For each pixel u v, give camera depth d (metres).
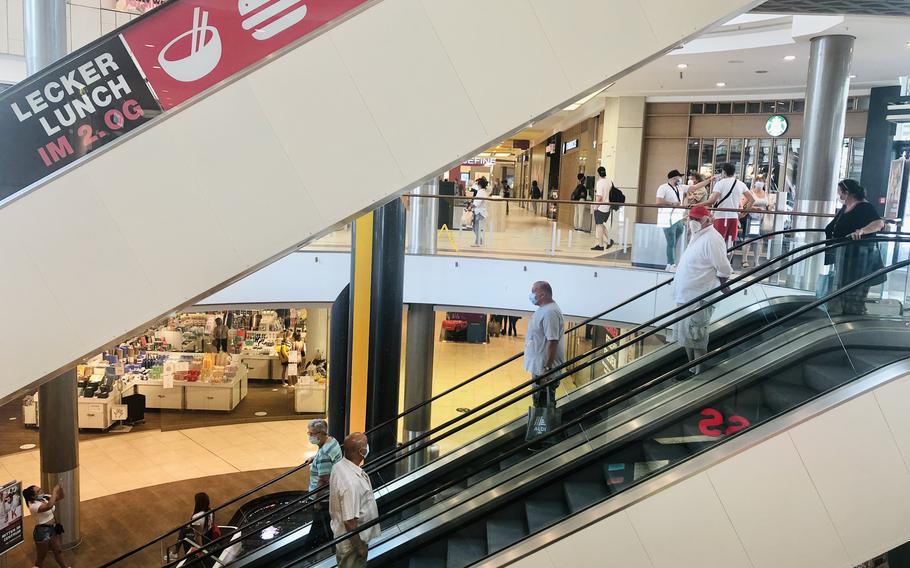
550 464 5.80
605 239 10.97
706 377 5.49
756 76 16.30
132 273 4.44
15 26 13.10
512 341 22.33
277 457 14.18
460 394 11.52
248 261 4.46
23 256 4.39
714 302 6.45
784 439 4.99
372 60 4.41
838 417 4.98
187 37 4.40
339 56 4.40
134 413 15.70
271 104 4.41
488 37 4.39
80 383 15.32
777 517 4.98
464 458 7.07
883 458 4.98
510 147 36.78
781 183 19.23
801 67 14.88
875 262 5.91
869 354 5.16
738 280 6.52
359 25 4.40
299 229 4.46
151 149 4.41
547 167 33.22
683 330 6.65
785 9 9.73
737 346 5.44
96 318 4.45
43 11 8.48
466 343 21.78
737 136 19.78
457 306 11.59
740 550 5.00
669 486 5.06
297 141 4.42
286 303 11.59
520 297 11.40
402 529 6.10
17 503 9.14
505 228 11.38
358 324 9.83
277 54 4.39
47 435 10.05
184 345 17.22
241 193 4.43
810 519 4.98
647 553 5.06
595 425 5.76
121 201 4.41
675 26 4.37
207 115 4.41
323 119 4.43
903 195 15.80
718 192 10.20
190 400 16.59
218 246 4.45
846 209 6.76
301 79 4.41
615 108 20.56
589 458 5.65
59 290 4.42
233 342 18.48
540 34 4.38
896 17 10.38
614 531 5.09
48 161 4.40
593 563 5.10
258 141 4.42
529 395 6.70
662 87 18.61
